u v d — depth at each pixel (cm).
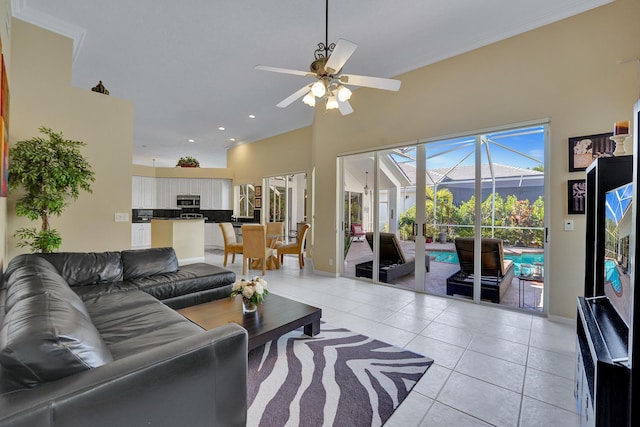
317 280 484
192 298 307
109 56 383
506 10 295
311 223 701
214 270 338
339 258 517
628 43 270
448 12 298
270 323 224
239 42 353
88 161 358
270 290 420
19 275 173
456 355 232
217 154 1030
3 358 89
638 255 111
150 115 617
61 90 334
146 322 190
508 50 332
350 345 247
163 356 110
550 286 307
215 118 640
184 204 942
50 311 114
